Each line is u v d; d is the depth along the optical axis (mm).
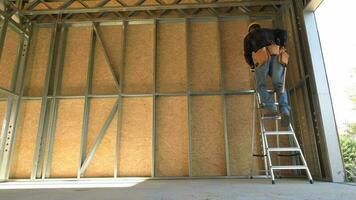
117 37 4422
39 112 4098
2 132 3887
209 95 4074
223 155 3828
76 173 3820
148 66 4250
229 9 4395
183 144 3898
